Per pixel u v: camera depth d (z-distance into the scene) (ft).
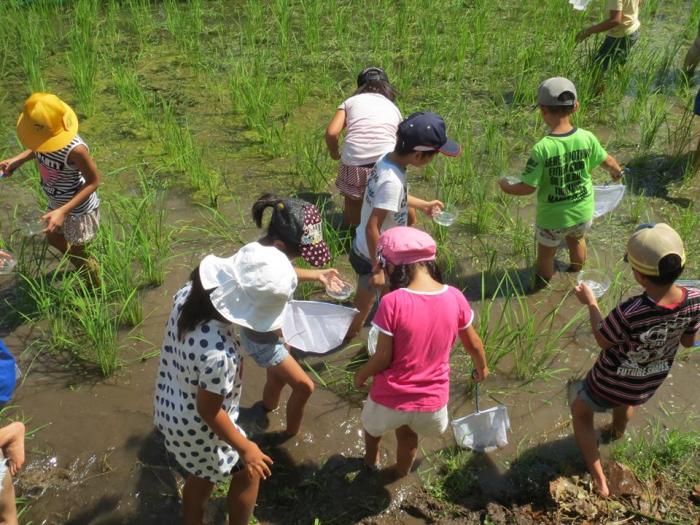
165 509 11.68
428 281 10.52
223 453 9.86
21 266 16.22
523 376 14.17
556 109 14.70
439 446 12.77
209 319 8.86
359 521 11.59
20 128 13.78
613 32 23.45
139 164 20.45
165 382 9.59
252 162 20.83
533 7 30.73
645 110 22.94
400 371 10.58
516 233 17.69
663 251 10.16
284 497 11.92
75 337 14.78
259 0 30.89
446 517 11.68
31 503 11.69
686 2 31.68
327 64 26.07
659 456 12.61
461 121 22.29
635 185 19.95
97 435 12.85
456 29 28.58
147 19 29.14
